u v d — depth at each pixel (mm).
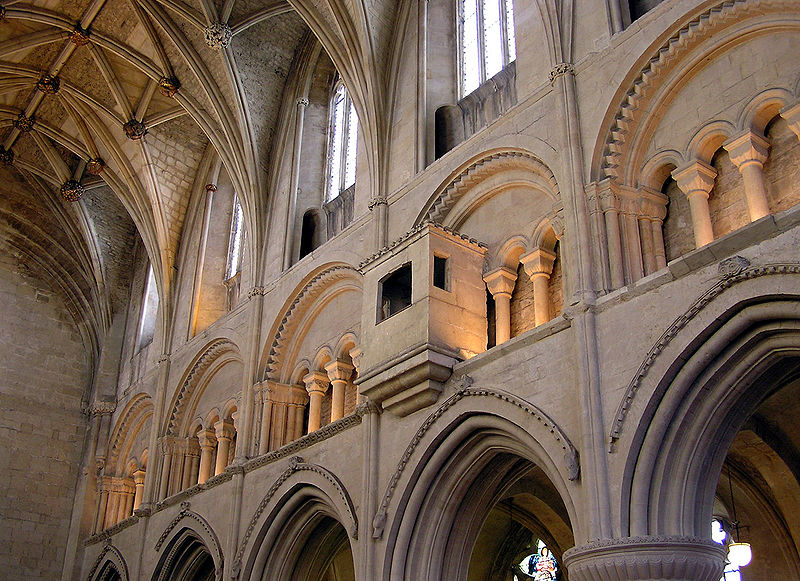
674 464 12602
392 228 19984
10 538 29141
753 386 12734
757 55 14102
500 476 16500
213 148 29719
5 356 31234
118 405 31188
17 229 32719
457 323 17047
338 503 18438
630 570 12109
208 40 24375
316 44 26141
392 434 17438
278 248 24406
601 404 13406
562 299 16531
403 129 20984
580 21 16953
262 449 22094
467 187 18781
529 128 17141
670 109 15250
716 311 12336
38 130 29875
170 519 24781
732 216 14141
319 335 22547
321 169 25438
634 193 15164
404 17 22344
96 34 26344
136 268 33375
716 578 12227
